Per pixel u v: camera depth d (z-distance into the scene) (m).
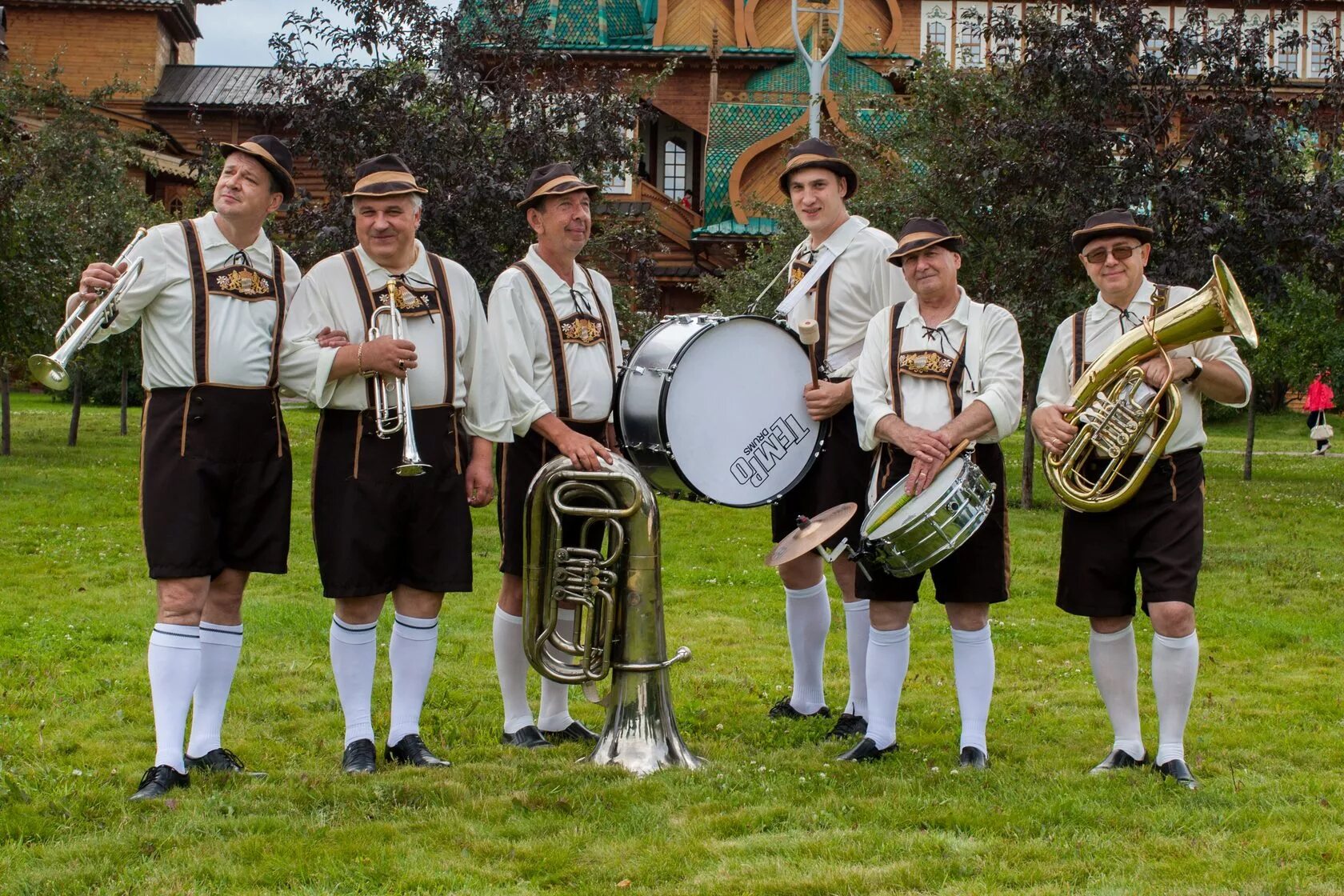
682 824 4.55
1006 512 5.56
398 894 3.92
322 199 16.34
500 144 14.34
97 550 11.79
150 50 38.72
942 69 16.98
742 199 29.59
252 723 6.18
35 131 23.23
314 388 5.13
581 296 5.88
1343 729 6.21
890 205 16.67
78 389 22.14
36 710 6.32
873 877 4.00
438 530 5.31
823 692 6.71
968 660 5.57
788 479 5.71
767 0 31.92
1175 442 5.29
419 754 5.34
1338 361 19.52
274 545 5.20
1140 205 13.08
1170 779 5.10
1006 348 5.54
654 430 5.45
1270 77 13.55
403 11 14.17
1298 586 10.85
